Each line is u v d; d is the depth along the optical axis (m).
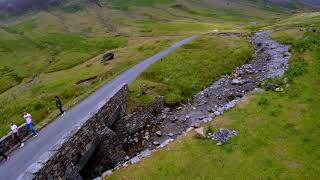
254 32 107.94
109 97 33.38
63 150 22.48
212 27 172.88
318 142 23.33
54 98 59.38
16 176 23.20
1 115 58.72
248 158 22.67
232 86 48.06
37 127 33.59
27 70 138.38
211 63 59.62
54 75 88.81
